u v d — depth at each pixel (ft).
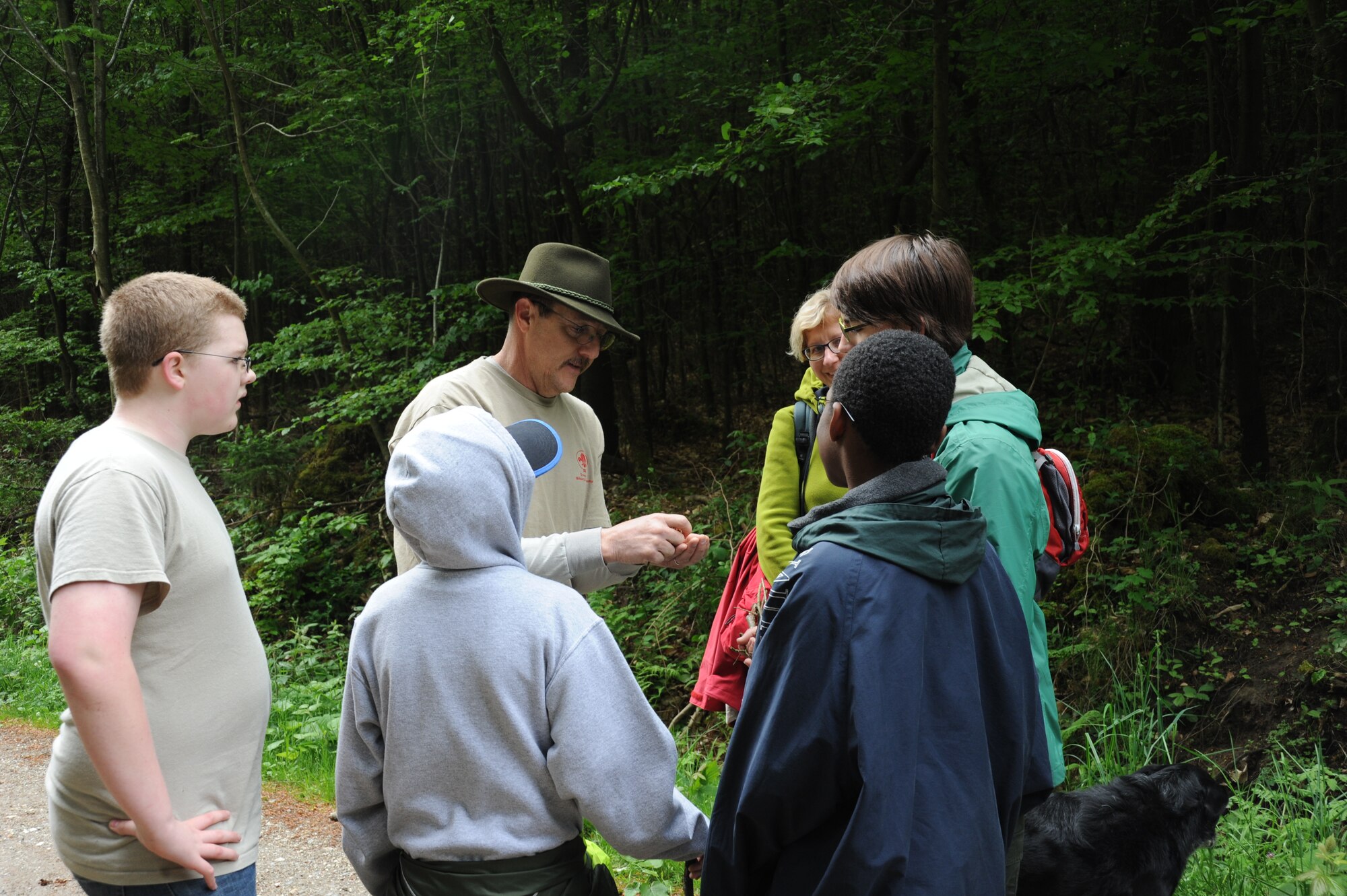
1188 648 19.30
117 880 5.57
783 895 4.82
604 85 36.58
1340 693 17.26
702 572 24.16
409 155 42.32
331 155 43.62
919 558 4.74
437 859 5.17
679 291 41.50
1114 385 33.73
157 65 43.78
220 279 58.08
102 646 5.13
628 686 5.34
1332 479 22.85
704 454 40.04
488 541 5.25
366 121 36.76
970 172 32.99
